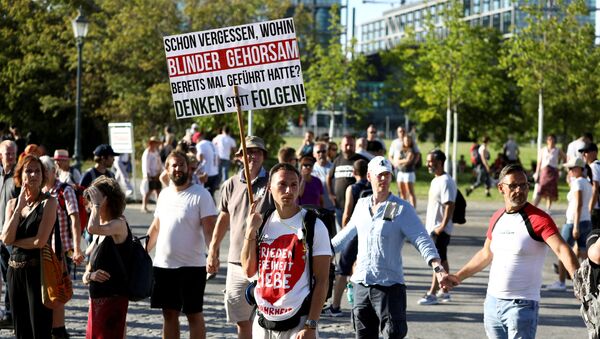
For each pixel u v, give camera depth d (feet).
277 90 26.27
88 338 24.29
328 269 19.67
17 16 157.38
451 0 134.00
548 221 21.54
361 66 146.00
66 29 152.46
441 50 133.18
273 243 19.67
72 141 167.02
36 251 26.58
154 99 139.03
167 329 27.45
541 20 123.03
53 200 26.58
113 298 24.11
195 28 142.31
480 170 103.86
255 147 27.32
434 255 23.91
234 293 27.09
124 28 143.54
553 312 37.65
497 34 154.51
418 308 37.99
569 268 20.94
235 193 27.37
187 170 27.37
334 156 56.39
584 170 42.80
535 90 126.21
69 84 154.20
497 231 22.20
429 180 126.00
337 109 154.20
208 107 26.53
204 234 27.35
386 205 24.54
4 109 162.71
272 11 147.23
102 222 24.22
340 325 34.30
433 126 199.93
